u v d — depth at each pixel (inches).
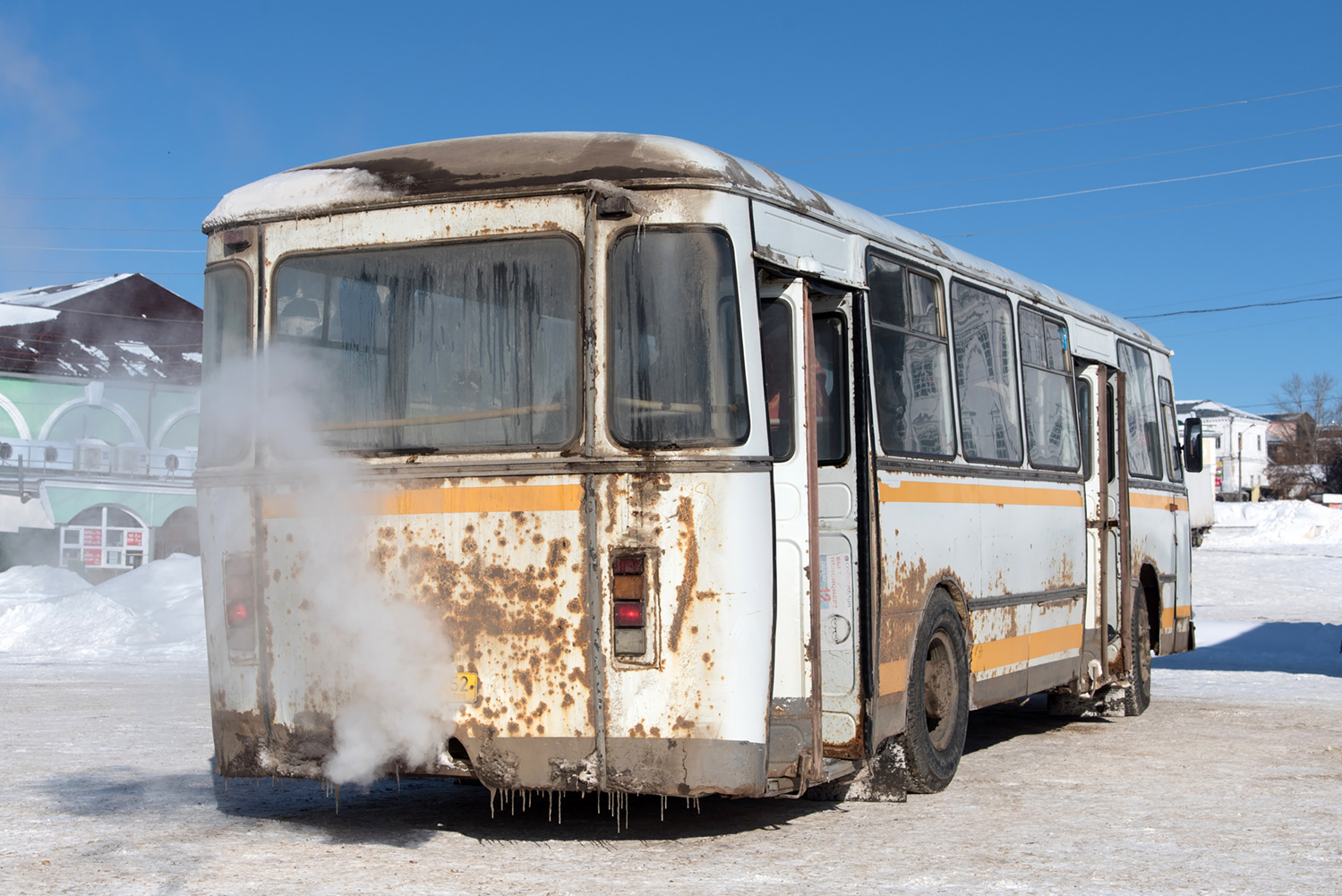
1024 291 414.3
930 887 227.9
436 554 251.6
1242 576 1626.5
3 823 279.4
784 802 312.3
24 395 1610.5
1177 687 624.7
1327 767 373.1
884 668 301.0
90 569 1638.8
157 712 482.6
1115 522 474.9
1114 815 300.0
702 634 240.2
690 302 247.0
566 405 248.5
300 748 259.8
